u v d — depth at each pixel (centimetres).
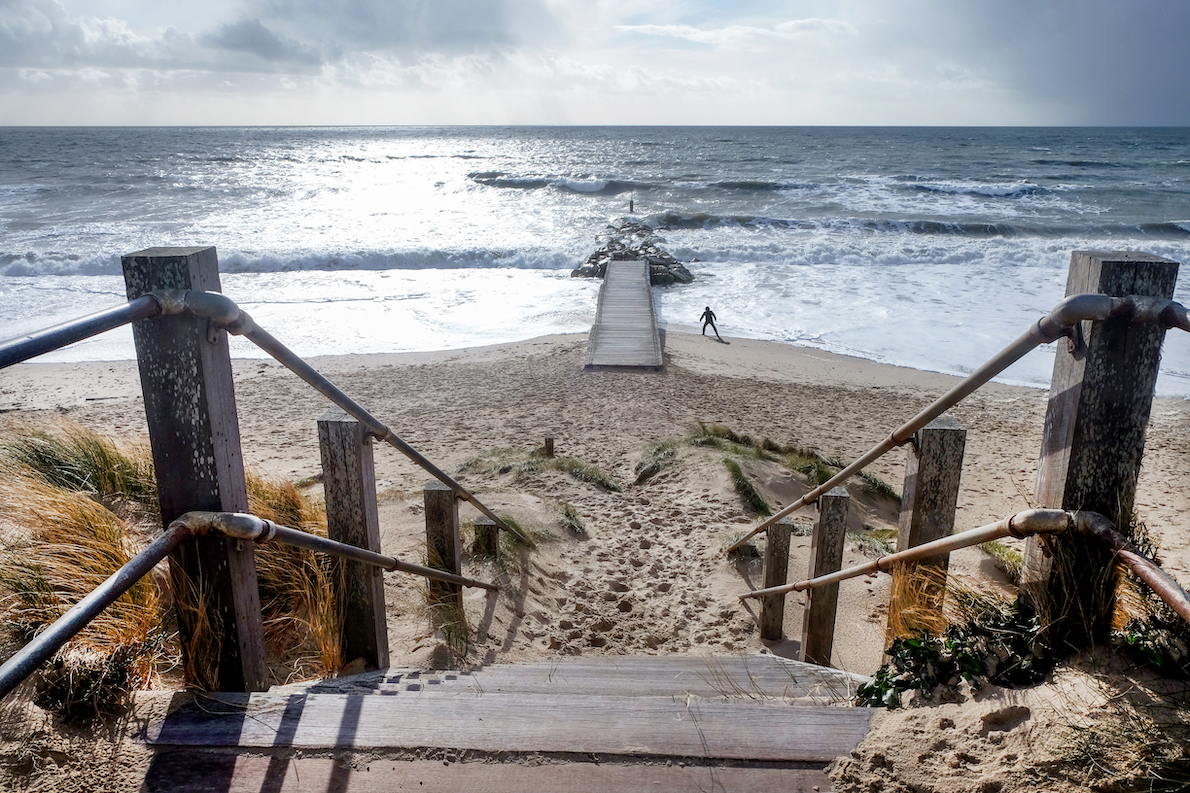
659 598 588
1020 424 1319
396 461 975
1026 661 207
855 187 5059
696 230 3531
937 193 4941
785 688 279
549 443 957
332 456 287
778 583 504
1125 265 187
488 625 474
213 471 197
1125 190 4962
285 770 190
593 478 858
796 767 194
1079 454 198
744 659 358
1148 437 1227
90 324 152
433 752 198
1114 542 185
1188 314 171
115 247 2820
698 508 767
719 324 2036
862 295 2284
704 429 1090
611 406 1272
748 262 2830
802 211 4106
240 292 2289
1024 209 4147
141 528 446
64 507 364
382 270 2684
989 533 216
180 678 242
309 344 1802
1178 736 174
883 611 527
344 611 311
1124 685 190
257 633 225
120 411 1233
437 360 1658
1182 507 962
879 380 1570
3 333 1730
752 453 952
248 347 1728
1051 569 208
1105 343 189
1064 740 179
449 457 1012
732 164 7450
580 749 200
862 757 195
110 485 499
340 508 294
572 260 2791
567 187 5356
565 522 707
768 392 1448
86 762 187
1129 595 214
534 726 209
